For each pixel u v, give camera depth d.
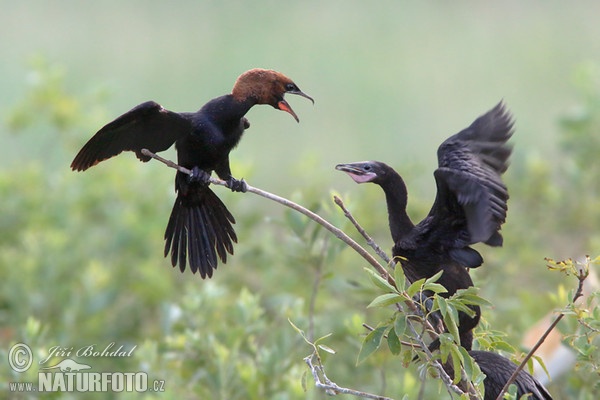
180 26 26.38
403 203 8.67
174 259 9.20
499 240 7.68
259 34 26.20
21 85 22.38
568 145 15.56
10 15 26.58
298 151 21.08
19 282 12.90
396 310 7.59
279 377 10.16
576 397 9.87
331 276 10.48
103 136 8.31
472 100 23.11
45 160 17.61
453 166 7.95
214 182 8.66
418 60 25.06
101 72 23.92
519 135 20.75
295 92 8.76
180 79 23.88
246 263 13.61
